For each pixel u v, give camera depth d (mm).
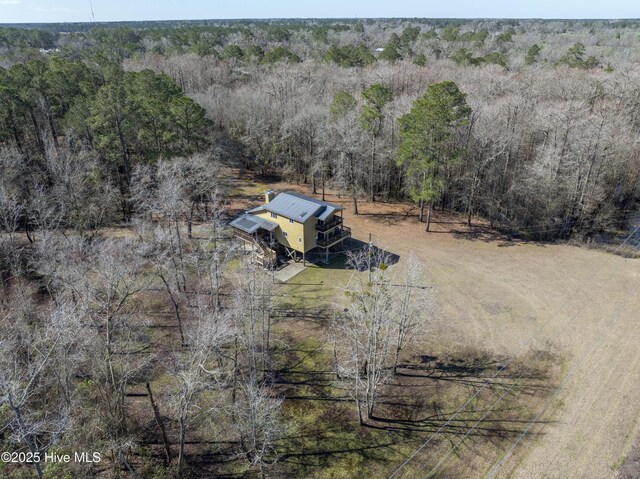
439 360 28406
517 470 21578
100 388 21328
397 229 46625
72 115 43875
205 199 46250
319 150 51719
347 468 21719
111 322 25188
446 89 39219
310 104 57531
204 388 23078
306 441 23156
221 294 32344
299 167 59344
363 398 25469
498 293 35219
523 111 48344
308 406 25156
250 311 25188
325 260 39938
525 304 33812
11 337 24297
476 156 45812
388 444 22969
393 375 27188
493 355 28734
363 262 39125
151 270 35031
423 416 24562
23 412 19719
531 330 30953
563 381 26688
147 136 43844
